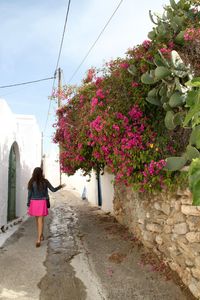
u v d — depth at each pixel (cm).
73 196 1969
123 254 573
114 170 534
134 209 667
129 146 481
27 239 734
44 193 691
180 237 432
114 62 589
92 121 541
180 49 531
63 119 768
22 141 1040
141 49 546
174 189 445
